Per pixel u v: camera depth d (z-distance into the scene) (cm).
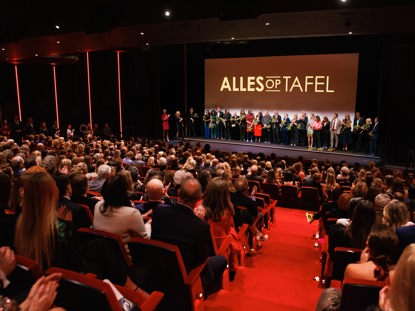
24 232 220
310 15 929
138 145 1281
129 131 1944
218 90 1936
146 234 323
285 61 1755
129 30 1138
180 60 1919
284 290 414
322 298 207
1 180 289
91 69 2094
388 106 1402
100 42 1355
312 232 704
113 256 272
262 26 1083
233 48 1867
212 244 334
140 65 1881
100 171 605
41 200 219
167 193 579
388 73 1452
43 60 1889
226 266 372
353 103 1634
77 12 1128
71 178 434
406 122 1375
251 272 459
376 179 685
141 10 1043
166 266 281
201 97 2006
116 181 316
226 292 370
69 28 1152
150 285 293
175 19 1008
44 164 610
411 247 138
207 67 1952
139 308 234
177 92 1944
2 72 2231
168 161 941
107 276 273
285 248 586
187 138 1967
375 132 1500
